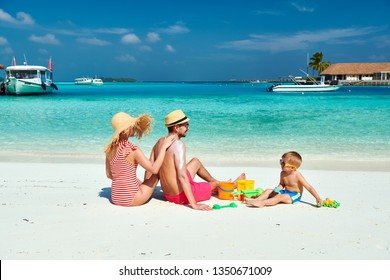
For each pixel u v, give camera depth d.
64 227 4.32
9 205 5.21
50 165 8.48
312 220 4.60
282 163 5.48
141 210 4.99
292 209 5.09
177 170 5.08
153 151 5.51
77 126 15.44
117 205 5.21
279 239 3.98
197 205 5.04
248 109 23.80
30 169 8.00
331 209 5.10
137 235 4.08
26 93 39.19
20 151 10.34
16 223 4.45
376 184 6.76
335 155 9.91
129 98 37.06
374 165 8.67
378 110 22.69
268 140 12.24
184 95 44.28
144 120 5.22
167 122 5.19
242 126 15.61
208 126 15.60
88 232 4.17
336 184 6.77
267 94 46.31
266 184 6.83
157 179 5.31
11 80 37.56
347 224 4.46
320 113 20.95
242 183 5.81
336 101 31.80
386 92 52.16
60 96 40.38
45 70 42.69
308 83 58.41
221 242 3.90
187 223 4.46
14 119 17.88
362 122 16.81
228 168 8.36
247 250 3.71
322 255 3.62
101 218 4.64
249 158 9.59
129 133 5.18
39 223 4.45
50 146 11.11
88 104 28.44
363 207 5.21
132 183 5.16
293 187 5.47
